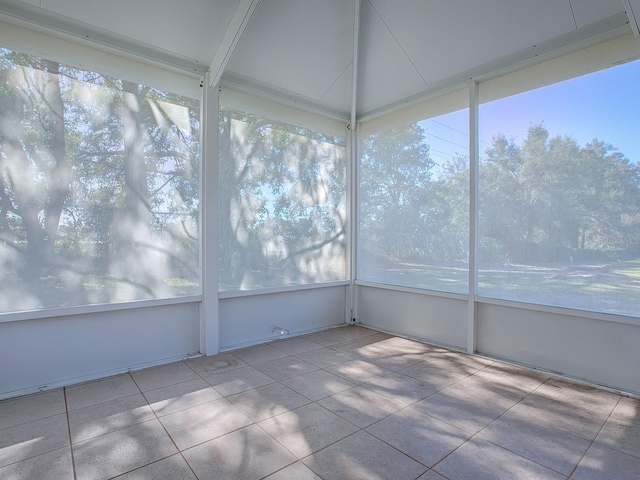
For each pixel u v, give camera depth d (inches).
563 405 97.9
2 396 100.5
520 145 127.1
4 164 99.7
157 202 126.2
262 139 154.3
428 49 134.9
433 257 155.2
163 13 109.7
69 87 109.3
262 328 157.8
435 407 96.7
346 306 191.6
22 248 102.7
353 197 187.6
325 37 136.1
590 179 111.7
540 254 122.8
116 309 117.8
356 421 89.4
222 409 95.1
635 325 103.7
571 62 114.7
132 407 96.0
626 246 105.4
